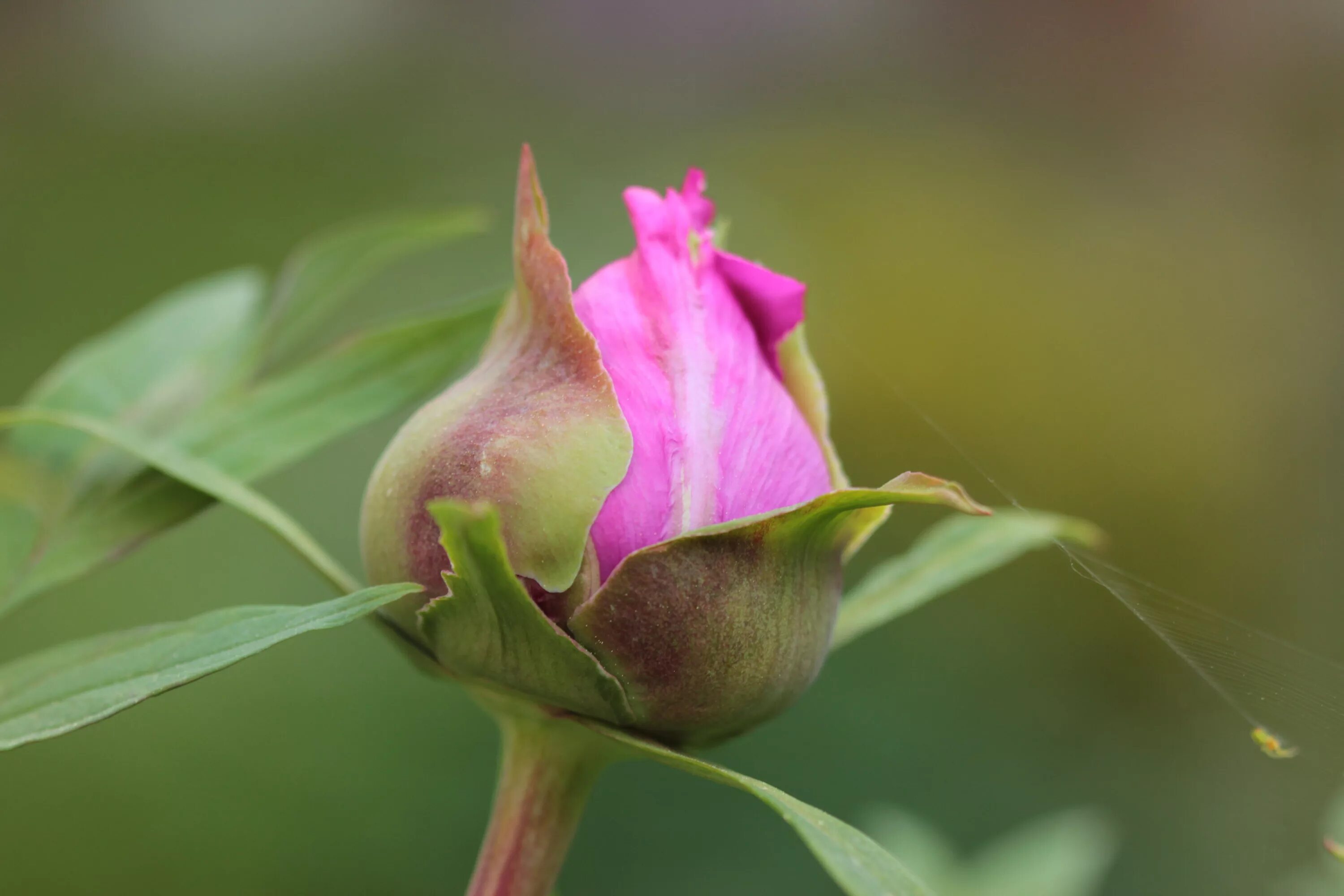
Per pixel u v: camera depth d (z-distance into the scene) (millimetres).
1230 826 636
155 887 604
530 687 288
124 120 1093
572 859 649
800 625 289
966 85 1145
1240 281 904
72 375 325
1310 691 317
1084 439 828
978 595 735
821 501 281
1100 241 961
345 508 756
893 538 693
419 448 290
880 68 1178
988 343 879
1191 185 998
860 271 945
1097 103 1067
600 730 288
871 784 664
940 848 401
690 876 644
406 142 1104
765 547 285
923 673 707
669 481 286
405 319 327
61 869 605
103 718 274
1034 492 819
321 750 653
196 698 668
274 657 691
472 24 1234
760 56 1210
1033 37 1122
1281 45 977
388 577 292
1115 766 671
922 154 1063
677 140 1132
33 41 1175
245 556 729
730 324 293
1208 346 866
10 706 278
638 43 1224
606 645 285
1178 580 790
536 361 288
